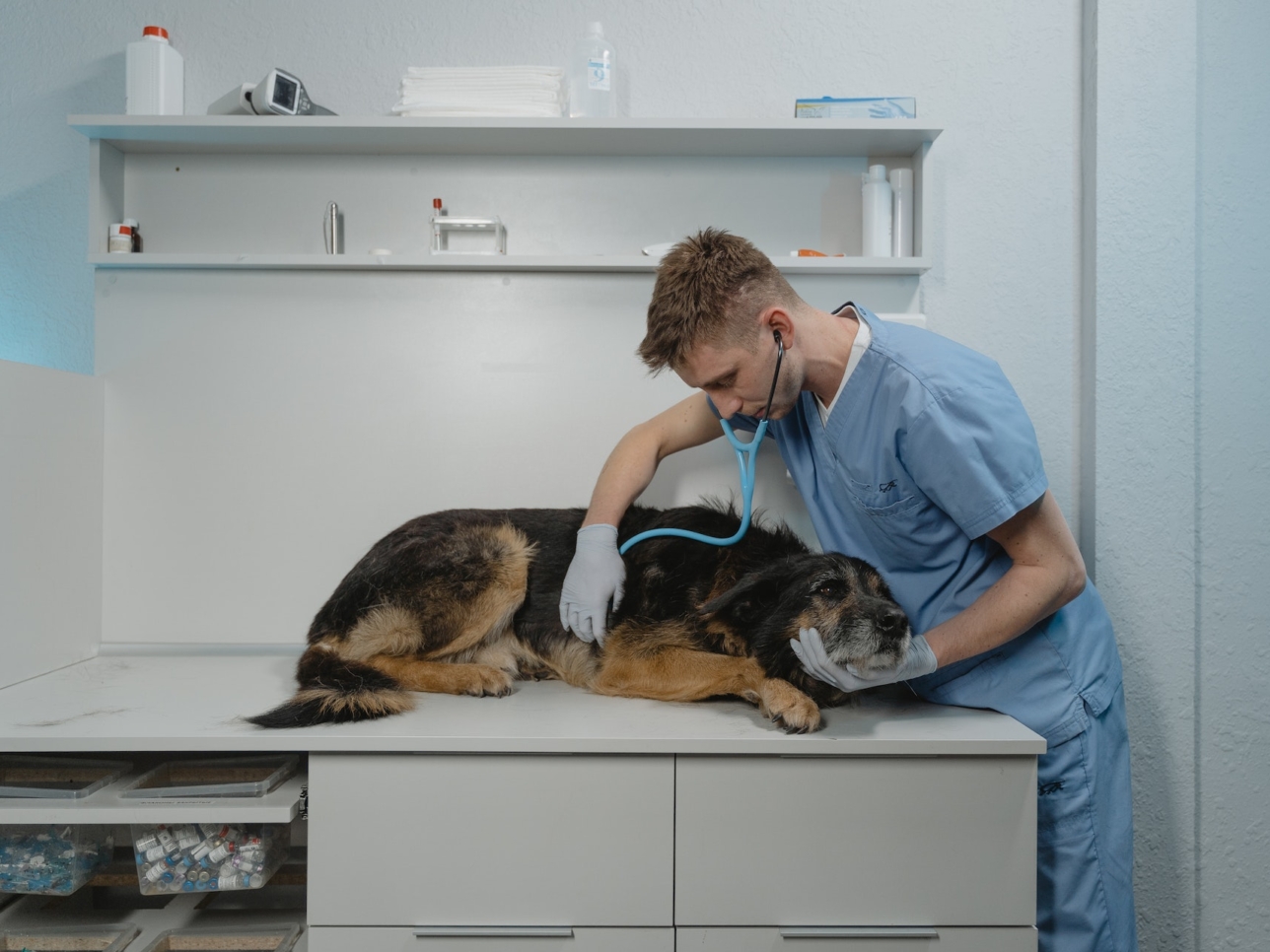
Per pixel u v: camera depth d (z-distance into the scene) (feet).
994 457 3.63
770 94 5.41
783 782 3.63
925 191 5.11
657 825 3.64
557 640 4.69
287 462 5.34
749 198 5.41
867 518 4.24
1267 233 5.29
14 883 3.92
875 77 5.41
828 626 3.87
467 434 5.38
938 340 3.93
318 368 5.34
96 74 5.37
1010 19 5.41
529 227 5.42
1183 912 5.30
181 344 5.32
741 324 3.62
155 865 3.87
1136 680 5.30
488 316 5.37
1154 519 5.29
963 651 3.74
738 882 3.64
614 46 5.41
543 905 3.65
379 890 3.64
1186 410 5.30
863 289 5.35
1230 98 5.29
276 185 5.39
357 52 5.40
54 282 5.40
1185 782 5.30
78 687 4.52
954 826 3.63
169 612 5.34
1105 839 4.04
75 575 5.05
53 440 4.83
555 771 3.64
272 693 4.41
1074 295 5.41
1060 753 4.02
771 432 4.73
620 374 5.39
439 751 3.61
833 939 3.64
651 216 5.42
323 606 4.98
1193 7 5.28
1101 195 5.29
